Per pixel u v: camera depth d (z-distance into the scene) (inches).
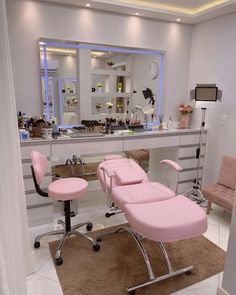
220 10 108.3
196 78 134.3
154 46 126.4
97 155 117.4
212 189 105.9
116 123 121.8
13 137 49.1
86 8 107.6
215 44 120.7
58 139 95.1
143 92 130.2
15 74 101.6
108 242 88.3
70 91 114.1
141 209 61.9
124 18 116.4
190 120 141.0
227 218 107.0
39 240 86.4
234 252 59.0
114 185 82.9
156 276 71.4
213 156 128.5
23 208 66.1
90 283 68.6
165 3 110.7
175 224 55.3
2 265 35.9
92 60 115.5
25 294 53.7
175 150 126.0
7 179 44.1
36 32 101.3
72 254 81.0
